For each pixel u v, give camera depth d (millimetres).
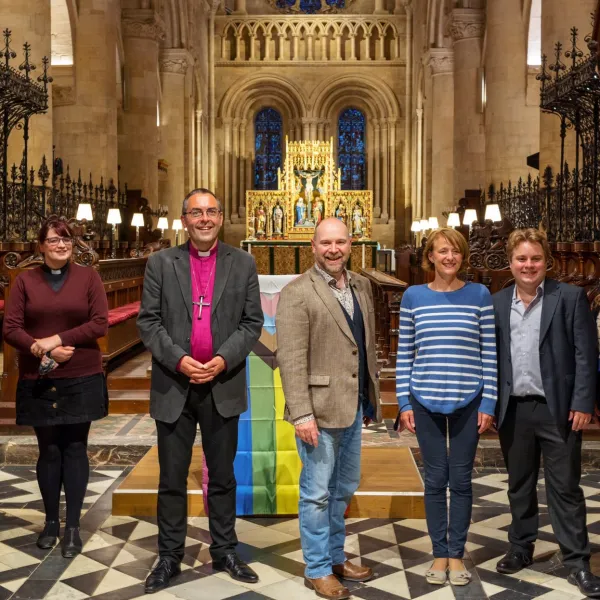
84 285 4828
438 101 27406
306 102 35281
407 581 4375
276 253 22844
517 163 19297
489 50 19594
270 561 4668
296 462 5461
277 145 36250
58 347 4625
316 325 4207
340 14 35312
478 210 18688
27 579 4371
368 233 23266
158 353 4305
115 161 20453
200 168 32812
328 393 4191
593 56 8523
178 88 28969
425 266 4496
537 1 19141
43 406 4691
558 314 4344
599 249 7715
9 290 7074
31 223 11711
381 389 8336
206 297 4418
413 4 33562
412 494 5434
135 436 6992
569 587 4273
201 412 4441
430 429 4379
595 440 6676
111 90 20312
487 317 4363
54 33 19656
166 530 4406
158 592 4219
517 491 4531
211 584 4328
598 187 9539
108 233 17438
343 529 4449
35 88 10367
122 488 5500
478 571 4492
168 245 17484
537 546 4863
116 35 23094
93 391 4797
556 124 14500
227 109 35531
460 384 4305
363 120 36125
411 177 34844
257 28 35531
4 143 10664
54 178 13375
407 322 4484
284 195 23516
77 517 4793
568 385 4340
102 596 4168
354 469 4414
